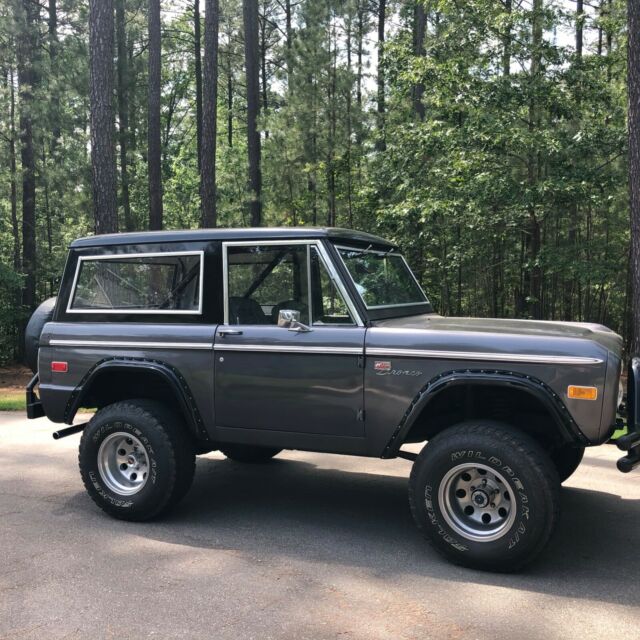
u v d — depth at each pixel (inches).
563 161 468.4
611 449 268.1
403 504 208.2
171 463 186.9
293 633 124.8
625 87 512.4
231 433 184.5
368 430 168.7
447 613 132.8
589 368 147.6
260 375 178.5
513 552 149.4
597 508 199.2
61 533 182.1
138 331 192.5
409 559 162.7
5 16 698.2
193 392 186.4
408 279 214.7
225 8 1157.7
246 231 184.9
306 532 182.4
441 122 509.4
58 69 735.7
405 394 163.2
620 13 510.3
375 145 669.9
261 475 241.9
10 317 740.7
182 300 190.2
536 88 473.4
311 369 172.9
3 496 217.9
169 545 172.4
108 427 192.1
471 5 499.2
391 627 126.9
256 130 739.4
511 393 166.6
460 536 155.6
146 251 195.8
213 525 188.4
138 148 938.7
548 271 508.1
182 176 1267.2
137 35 943.7
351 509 203.0
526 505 147.8
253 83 764.0
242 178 864.9
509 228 532.1
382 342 165.6
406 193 573.0
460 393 172.4
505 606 135.9
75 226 875.4
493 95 483.2
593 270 479.5
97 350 197.8
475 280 685.9
